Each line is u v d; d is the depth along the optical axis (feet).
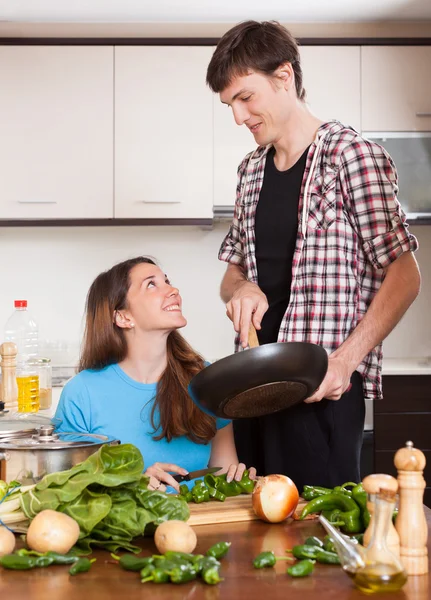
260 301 6.36
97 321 7.13
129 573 4.07
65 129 12.90
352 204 6.39
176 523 4.31
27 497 4.56
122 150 12.92
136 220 12.99
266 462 6.77
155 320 6.89
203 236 14.21
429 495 12.30
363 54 12.99
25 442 5.23
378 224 6.32
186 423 6.91
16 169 12.88
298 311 6.51
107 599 3.70
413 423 12.35
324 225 6.41
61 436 5.49
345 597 3.72
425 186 12.99
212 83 6.56
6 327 13.24
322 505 5.03
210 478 5.62
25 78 12.85
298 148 6.63
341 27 13.70
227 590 3.81
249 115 6.51
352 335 6.18
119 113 12.92
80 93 12.88
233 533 4.77
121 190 12.94
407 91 13.00
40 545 4.23
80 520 4.37
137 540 4.63
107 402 7.04
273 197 6.75
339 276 6.40
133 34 13.60
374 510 3.86
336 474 6.52
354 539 4.18
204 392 5.08
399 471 4.16
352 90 13.00
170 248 14.19
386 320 6.23
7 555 4.17
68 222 12.92
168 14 13.23
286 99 6.47
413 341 14.20
